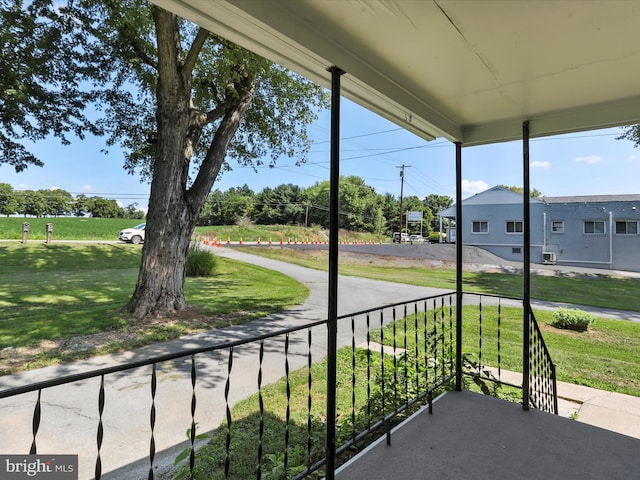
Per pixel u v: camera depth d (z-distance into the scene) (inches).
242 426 107.5
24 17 242.5
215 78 289.7
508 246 786.8
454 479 68.2
